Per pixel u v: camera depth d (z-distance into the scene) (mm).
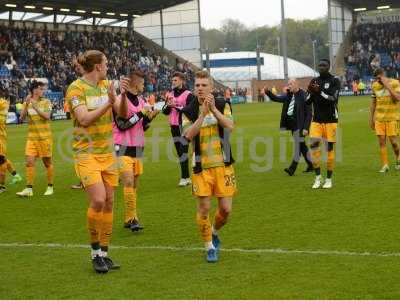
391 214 9516
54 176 15984
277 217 9703
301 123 14094
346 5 69812
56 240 8875
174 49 63812
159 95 53062
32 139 12898
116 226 9633
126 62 57312
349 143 20344
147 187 13430
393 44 68000
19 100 43562
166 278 6828
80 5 54688
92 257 7254
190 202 11461
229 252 7766
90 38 57875
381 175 13562
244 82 82250
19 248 8461
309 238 8266
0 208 11672
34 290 6586
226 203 7461
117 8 58562
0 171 13719
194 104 7414
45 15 55750
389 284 6289
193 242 8414
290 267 7012
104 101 7254
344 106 44469
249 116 37125
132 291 6438
